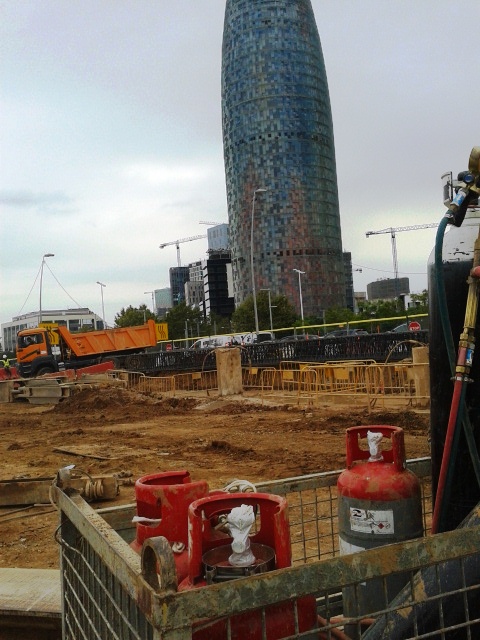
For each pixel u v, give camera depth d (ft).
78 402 75.82
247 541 5.84
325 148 628.28
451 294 8.25
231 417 57.52
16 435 54.85
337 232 637.71
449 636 6.31
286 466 33.17
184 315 372.79
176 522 6.70
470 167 7.80
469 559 6.34
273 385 79.15
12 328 584.40
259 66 611.47
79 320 529.04
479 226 8.14
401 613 6.55
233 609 4.81
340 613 8.84
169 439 45.78
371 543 8.49
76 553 7.57
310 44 622.95
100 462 36.99
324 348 93.76
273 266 605.73
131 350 126.31
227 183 651.25
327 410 55.98
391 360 84.94
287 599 5.01
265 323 308.81
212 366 111.96
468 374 7.79
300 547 17.19
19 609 12.96
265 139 609.42
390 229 594.65
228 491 7.23
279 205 607.37
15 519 24.88
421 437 39.78
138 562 5.30
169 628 4.60
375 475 8.61
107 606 6.40
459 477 8.19
